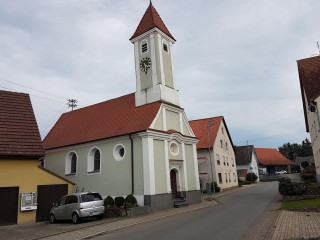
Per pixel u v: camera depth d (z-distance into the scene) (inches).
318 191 794.8
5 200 633.6
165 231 464.4
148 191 780.0
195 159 1015.6
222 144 1615.4
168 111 945.5
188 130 1027.9
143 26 1030.4
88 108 1190.3
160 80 948.6
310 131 1264.8
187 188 939.3
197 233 429.1
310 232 378.9
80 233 509.7
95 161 958.4
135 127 861.8
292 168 3216.0
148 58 985.5
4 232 549.0
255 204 798.5
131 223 582.9
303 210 598.9
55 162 1068.5
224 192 1366.9
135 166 828.6
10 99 762.2
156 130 839.7
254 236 386.6
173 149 935.0
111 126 949.2
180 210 772.6
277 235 379.9
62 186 732.0
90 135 980.6
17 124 705.0
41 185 693.9
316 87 925.2
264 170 2785.4
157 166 831.1
